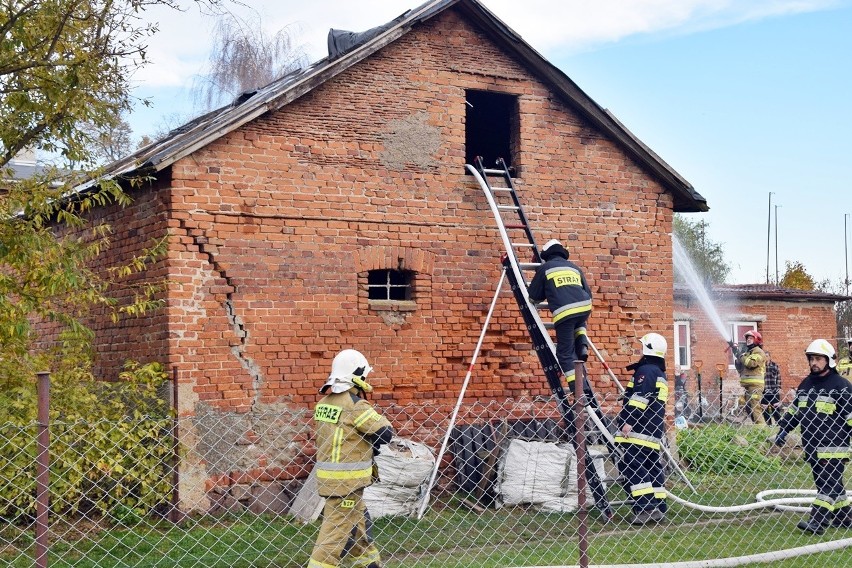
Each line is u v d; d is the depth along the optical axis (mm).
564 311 10133
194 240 10453
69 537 8594
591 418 10273
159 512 9680
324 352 11055
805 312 25594
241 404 10555
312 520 9594
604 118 12742
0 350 9586
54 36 10086
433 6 11727
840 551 8602
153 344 10594
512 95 12469
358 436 6668
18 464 8234
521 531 9406
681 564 7789
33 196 9422
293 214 10977
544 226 12438
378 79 11594
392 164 11602
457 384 11805
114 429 9039
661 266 13242
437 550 8586
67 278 9242
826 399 9375
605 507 9805
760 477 12797
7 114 10133
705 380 23812
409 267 11609
